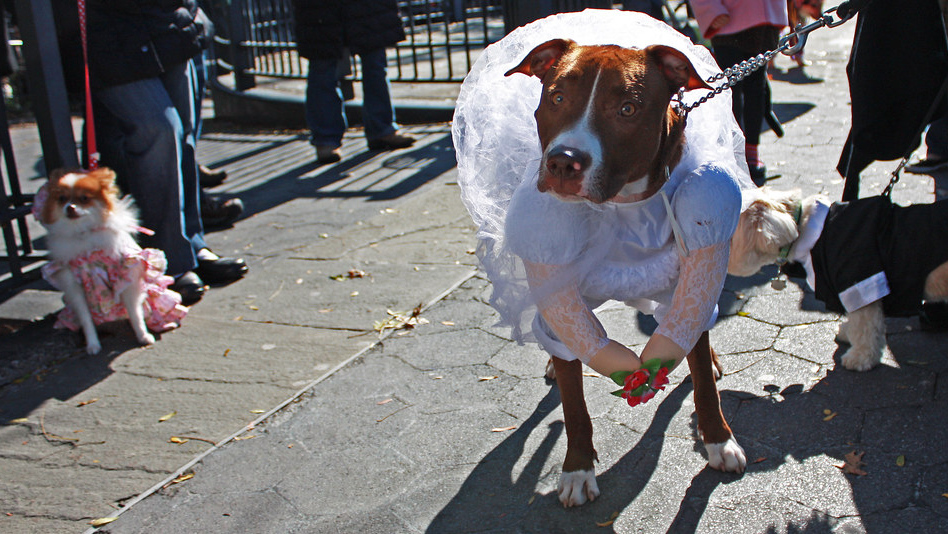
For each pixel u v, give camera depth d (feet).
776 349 10.76
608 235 7.09
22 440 10.29
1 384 11.86
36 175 23.99
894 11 11.04
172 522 8.52
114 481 9.31
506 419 9.82
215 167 24.56
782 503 7.80
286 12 30.81
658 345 6.94
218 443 9.90
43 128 14.08
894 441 8.54
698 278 6.98
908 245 9.22
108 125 14.85
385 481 8.89
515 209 7.00
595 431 9.38
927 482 7.84
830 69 29.09
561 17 7.72
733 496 8.00
